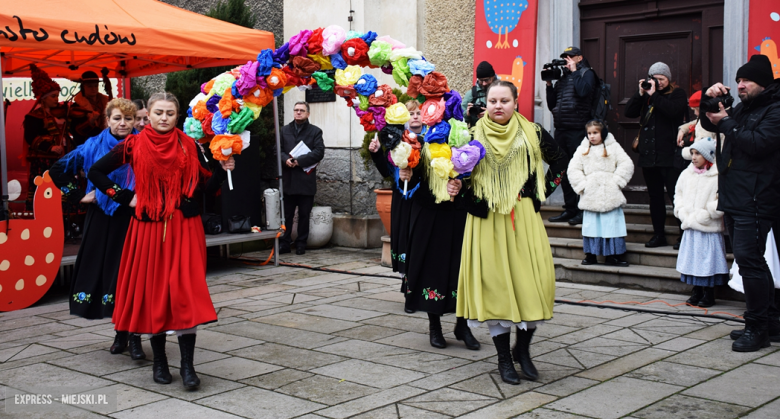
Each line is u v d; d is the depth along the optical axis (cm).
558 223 755
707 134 589
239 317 563
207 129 396
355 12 910
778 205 438
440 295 449
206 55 701
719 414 332
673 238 686
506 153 379
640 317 539
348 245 946
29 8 593
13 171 960
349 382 392
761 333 445
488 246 382
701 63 752
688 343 462
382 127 387
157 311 374
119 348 455
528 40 773
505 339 387
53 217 622
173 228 381
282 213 852
